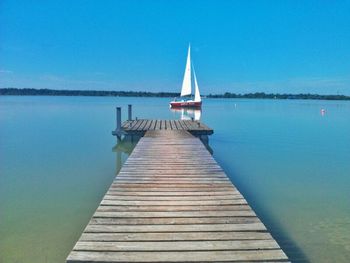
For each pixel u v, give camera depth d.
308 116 38.91
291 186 9.19
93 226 4.72
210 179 7.19
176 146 11.35
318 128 24.58
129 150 14.30
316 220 6.85
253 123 28.23
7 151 13.83
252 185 9.30
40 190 8.55
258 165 11.77
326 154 13.97
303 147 15.74
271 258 3.92
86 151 14.01
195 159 9.23
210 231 4.60
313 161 12.52
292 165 11.77
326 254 5.49
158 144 11.74
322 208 7.53
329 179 9.93
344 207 7.60
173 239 4.36
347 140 18.09
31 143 15.90
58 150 14.16
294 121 31.22
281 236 6.12
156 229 4.64
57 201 7.73
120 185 6.71
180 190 6.41
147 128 16.02
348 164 11.98
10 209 7.20
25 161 11.96
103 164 11.58
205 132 15.63
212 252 4.04
